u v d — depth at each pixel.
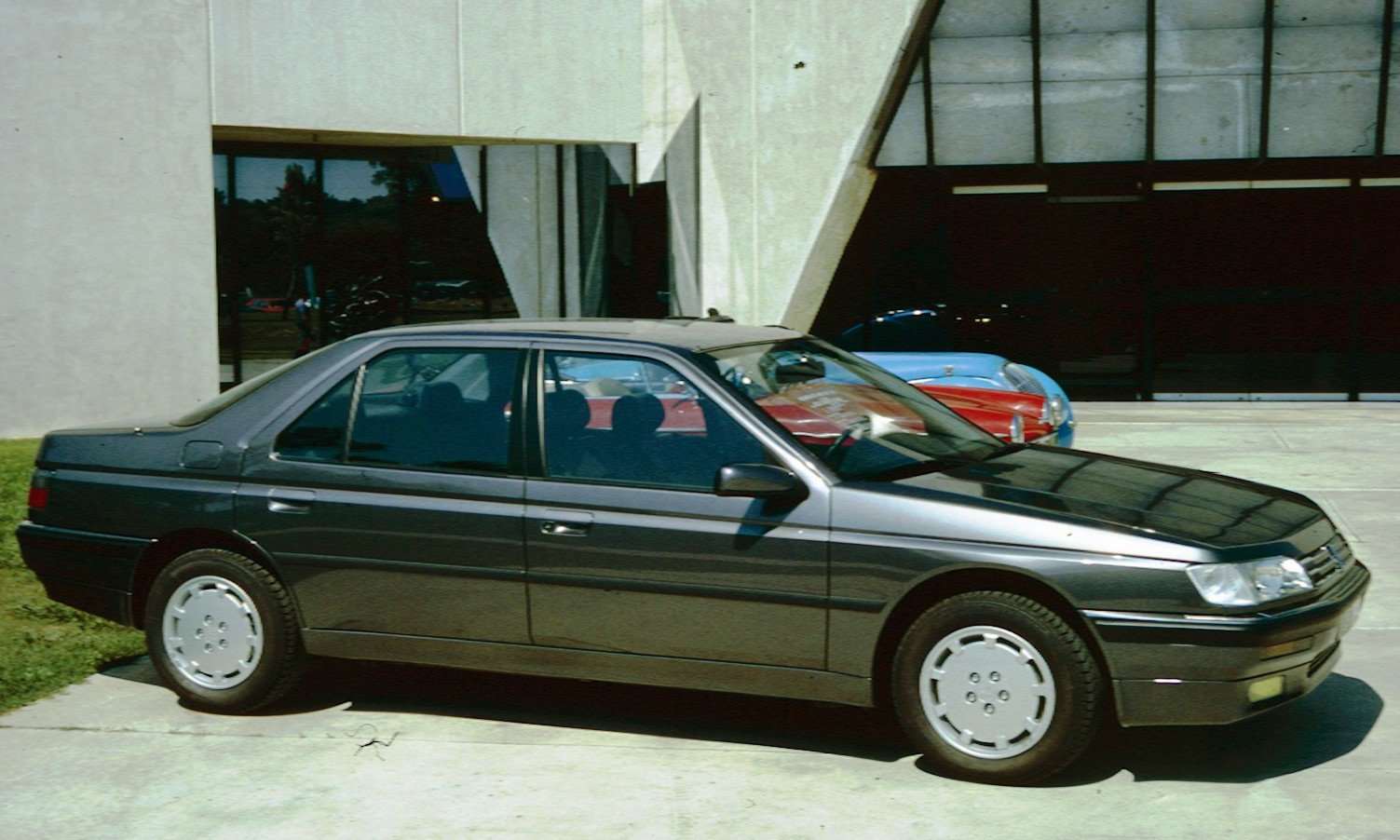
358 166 18.25
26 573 7.77
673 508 5.07
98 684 6.12
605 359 5.33
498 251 19.19
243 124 14.79
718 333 5.74
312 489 5.52
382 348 5.62
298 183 17.91
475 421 5.41
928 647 4.80
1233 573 4.57
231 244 17.55
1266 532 4.87
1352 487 11.43
